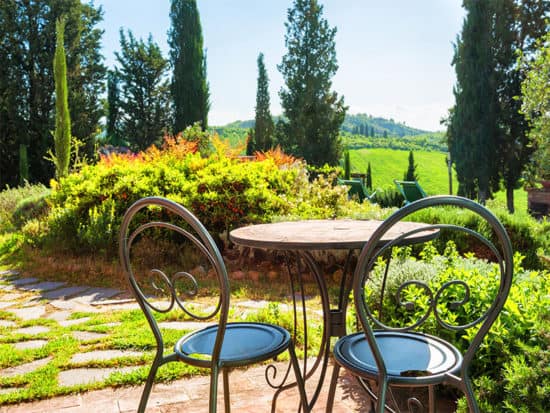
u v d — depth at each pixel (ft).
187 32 108.99
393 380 4.58
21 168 76.54
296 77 103.55
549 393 6.09
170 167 26.94
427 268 10.52
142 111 113.29
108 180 25.12
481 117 76.74
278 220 21.94
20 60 81.56
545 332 7.00
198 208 23.36
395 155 281.54
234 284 18.75
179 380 9.77
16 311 15.89
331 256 19.77
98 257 23.21
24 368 10.65
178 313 14.61
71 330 13.34
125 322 13.96
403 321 9.43
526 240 20.31
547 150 45.14
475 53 77.10
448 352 5.33
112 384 9.49
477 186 79.46
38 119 82.69
